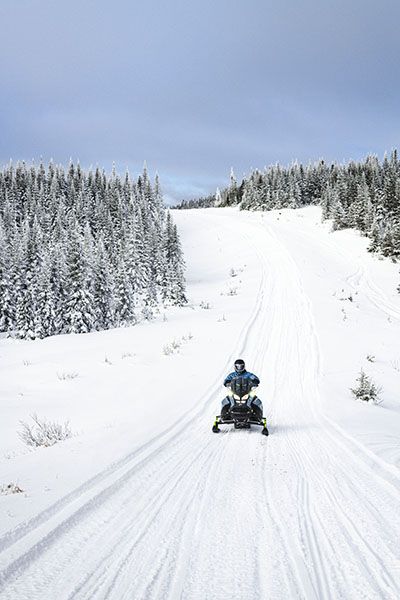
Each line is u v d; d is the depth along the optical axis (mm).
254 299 45219
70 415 12289
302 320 31141
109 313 51406
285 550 3869
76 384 16938
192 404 11961
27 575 3465
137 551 3885
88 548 3945
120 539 4133
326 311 34312
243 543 4023
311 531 4262
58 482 5762
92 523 4504
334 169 138875
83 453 7371
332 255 72375
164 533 4262
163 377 16625
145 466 6559
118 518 4633
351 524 4398
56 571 3531
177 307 50844
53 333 49312
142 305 59594
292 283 51844
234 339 25000
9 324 53031
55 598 3123
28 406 14234
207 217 132625
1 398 15930
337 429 9258
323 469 6387
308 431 9156
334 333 26359
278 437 8648
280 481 5859
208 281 69188
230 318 33906
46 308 48125
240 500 5152
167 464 6688
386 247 67562
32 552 3816
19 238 58875
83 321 47531
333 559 3688
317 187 137250
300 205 130000
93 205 108875
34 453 7848
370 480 5789
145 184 131625
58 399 14938
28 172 136375
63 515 4605
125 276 52812
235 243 93812
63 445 8242
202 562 3676
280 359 20172
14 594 3178
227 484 5762
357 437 8391
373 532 4199
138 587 3279
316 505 4949
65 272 50219
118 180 130500
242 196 155500
